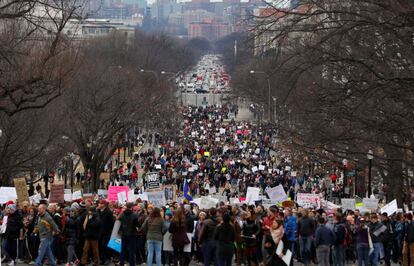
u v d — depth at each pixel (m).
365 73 50.94
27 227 47.28
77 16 70.81
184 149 163.50
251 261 45.16
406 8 42.44
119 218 43.53
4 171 79.44
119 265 44.50
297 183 116.62
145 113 130.25
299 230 49.56
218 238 39.34
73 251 45.44
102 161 103.88
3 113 76.88
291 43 56.03
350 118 54.31
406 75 51.59
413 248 48.88
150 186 69.81
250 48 55.25
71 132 99.00
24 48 69.12
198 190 114.06
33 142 86.62
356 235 49.38
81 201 52.06
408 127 51.78
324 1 46.72
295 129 105.94
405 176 72.44
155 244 42.62
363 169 87.06
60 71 67.69
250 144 175.88
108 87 111.62
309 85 67.12
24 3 60.72
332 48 51.00
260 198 66.88
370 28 47.47
